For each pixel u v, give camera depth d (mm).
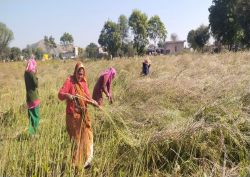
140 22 34656
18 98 5180
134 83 5305
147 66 7824
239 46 25078
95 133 3387
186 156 2754
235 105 3287
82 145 2754
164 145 2818
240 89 3908
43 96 5141
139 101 4504
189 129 2848
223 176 2320
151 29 35875
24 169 2715
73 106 2797
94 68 9602
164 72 7551
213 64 7941
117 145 2926
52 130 3266
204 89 4605
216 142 2789
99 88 3988
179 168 2645
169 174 2631
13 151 2885
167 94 4438
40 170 2604
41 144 2932
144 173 2691
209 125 2914
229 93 3930
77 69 2820
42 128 3539
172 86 4656
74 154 2736
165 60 11430
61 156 2859
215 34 25938
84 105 2811
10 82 9117
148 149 2812
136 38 35000
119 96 4949
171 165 2705
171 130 2922
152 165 2729
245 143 2785
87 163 2727
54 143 3055
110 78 4031
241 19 23922
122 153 2910
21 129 3770
